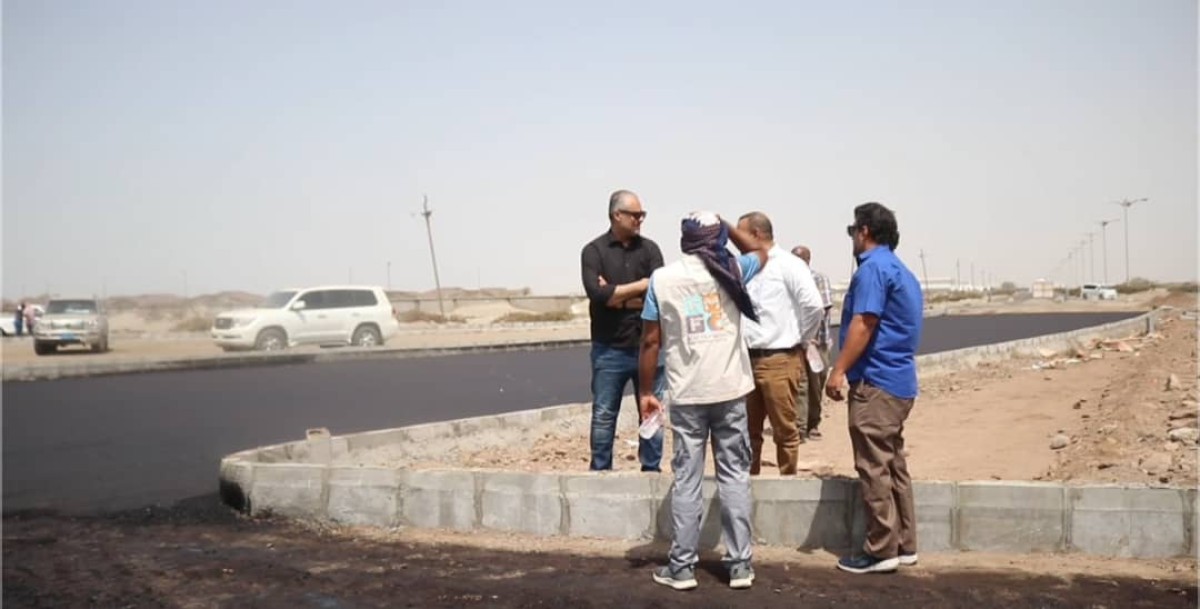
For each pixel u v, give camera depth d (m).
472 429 11.55
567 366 22.64
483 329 51.00
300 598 5.73
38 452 11.06
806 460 9.95
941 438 11.09
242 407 15.10
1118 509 6.19
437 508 7.39
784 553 6.54
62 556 6.74
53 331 30.70
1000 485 6.34
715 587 5.85
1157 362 17.84
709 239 5.93
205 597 5.79
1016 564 6.11
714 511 6.73
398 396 16.64
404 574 6.20
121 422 13.44
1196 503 6.09
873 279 5.93
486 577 6.11
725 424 5.86
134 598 5.80
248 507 7.95
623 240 7.93
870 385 6.02
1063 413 12.67
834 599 5.56
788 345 7.43
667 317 5.93
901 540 6.17
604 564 6.39
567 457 10.89
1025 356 22.67
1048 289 112.44
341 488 7.65
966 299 111.62
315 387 18.09
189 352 31.64
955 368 19.83
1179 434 9.08
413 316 66.88
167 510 8.22
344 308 29.34
